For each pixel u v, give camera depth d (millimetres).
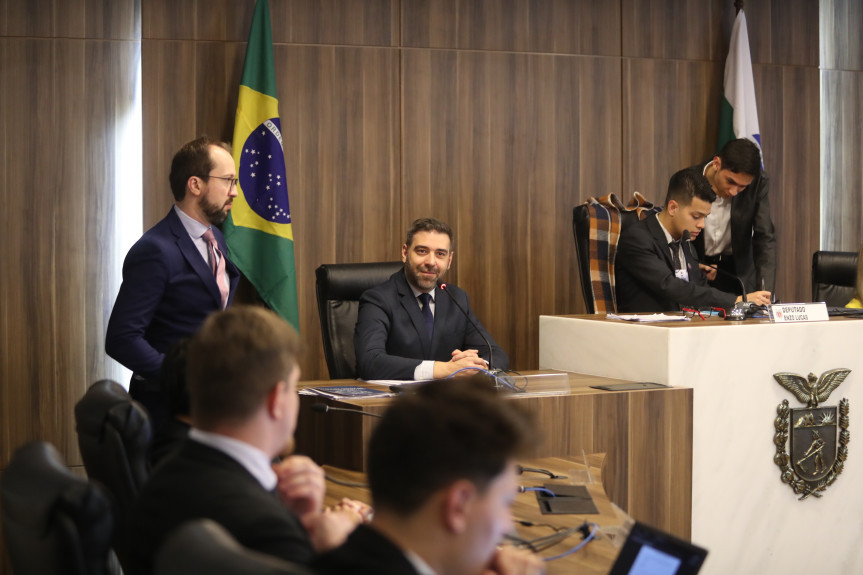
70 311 4496
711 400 2771
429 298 3268
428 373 2779
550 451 2494
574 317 3219
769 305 3072
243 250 4359
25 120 4422
